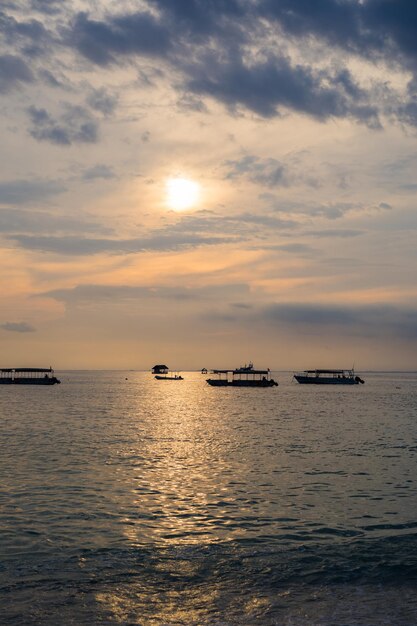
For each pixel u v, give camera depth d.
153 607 16.06
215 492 30.75
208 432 63.16
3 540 21.80
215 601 16.50
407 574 18.50
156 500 28.70
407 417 85.12
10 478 33.97
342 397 152.12
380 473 36.75
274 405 116.75
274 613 15.70
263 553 20.58
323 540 22.12
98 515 25.67
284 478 34.94
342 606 16.11
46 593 16.86
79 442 52.38
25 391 176.00
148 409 101.69
